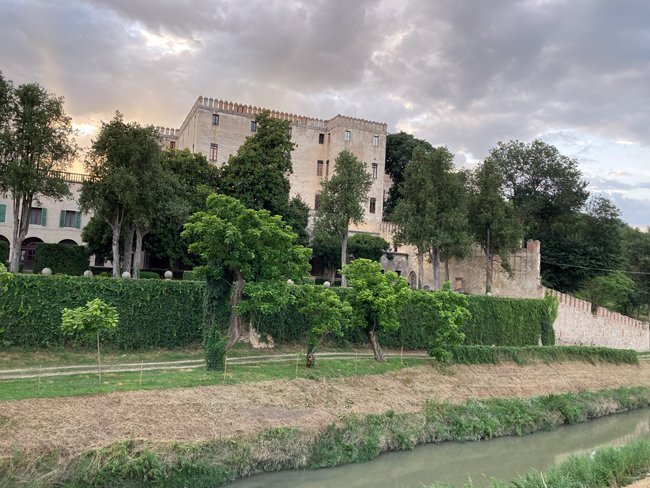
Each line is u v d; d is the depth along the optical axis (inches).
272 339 1347.2
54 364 1002.1
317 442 832.3
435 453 960.9
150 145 1441.9
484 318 1724.9
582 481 687.1
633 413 1454.2
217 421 790.5
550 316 1915.6
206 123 2541.8
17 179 1254.3
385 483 800.9
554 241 2471.7
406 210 1831.9
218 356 1020.5
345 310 1125.1
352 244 2229.3
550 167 2491.4
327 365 1182.3
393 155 3056.1
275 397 923.4
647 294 2625.5
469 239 1827.0
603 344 2121.1
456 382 1270.9
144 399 804.6
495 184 2021.4
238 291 1024.9
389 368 1247.5
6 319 1040.2
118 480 629.0
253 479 735.7
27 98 1293.1
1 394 756.6
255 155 1850.4
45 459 613.9
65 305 1092.5
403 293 1268.5
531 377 1460.4
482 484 821.2
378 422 938.7
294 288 1264.8
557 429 1218.0
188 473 677.9
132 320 1155.3
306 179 2770.7
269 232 994.1
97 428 692.1
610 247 2508.6
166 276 1552.7
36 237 2142.0
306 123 2792.8
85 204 1417.3
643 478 727.7
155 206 1531.7
